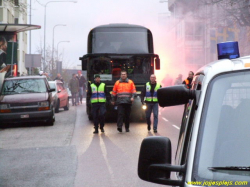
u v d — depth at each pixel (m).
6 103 18.59
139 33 20.08
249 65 3.00
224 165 2.78
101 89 16.44
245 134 2.84
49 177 9.35
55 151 12.62
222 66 3.06
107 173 9.53
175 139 14.37
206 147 2.84
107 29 20.08
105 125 19.20
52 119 19.27
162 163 2.84
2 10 40.84
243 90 2.95
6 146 14.02
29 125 19.83
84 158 11.40
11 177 9.50
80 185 8.54
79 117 23.12
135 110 20.08
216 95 2.97
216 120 2.91
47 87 19.69
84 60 20.59
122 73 16.39
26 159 11.56
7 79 19.89
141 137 15.08
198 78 3.56
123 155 11.64
